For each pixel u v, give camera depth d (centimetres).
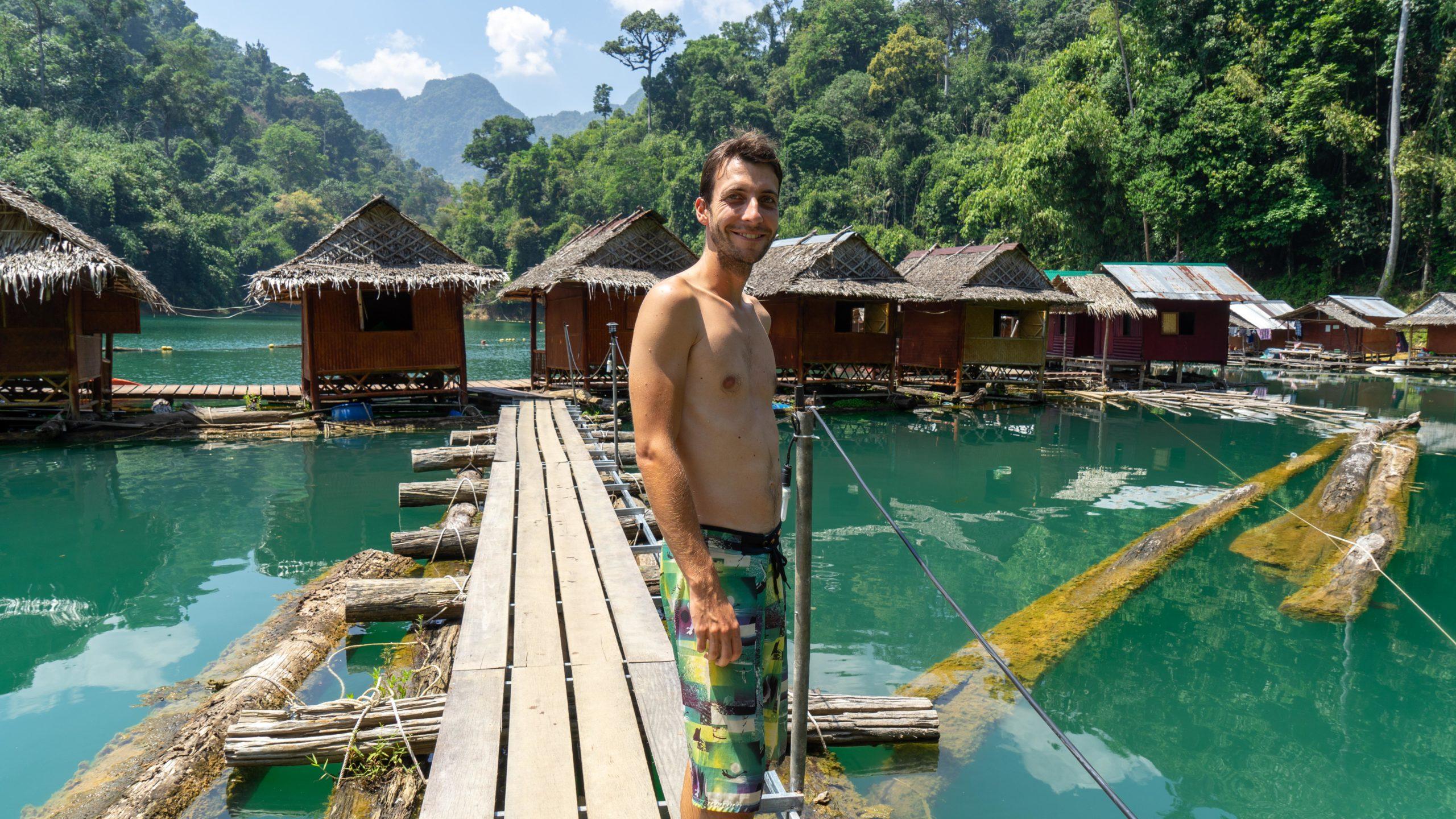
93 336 1396
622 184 8800
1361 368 3164
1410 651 577
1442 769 427
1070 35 6819
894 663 538
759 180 202
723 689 204
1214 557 793
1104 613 635
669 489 190
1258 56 3800
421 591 559
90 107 8431
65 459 1170
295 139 12281
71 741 415
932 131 7081
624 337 1747
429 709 402
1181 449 1412
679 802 288
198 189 8325
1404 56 3669
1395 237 3644
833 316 1916
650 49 11469
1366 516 934
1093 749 436
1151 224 4038
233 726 387
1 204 1212
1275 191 3772
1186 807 386
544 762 320
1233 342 3494
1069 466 1248
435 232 10338
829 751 421
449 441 1272
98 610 608
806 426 242
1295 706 495
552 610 484
